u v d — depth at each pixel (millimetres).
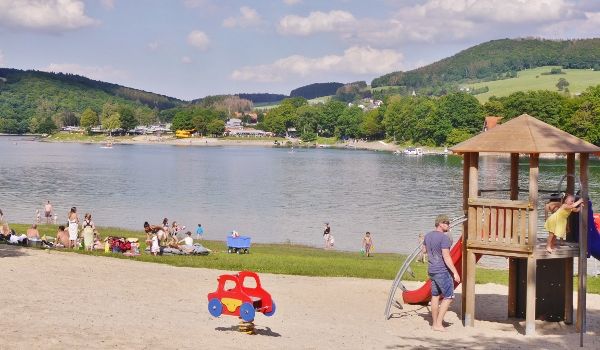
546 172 100375
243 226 51938
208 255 30500
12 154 171625
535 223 15242
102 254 26719
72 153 184000
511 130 15883
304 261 28453
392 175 106125
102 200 68875
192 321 14492
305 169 122312
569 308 16734
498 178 93625
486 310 18359
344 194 76250
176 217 56875
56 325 12727
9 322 12688
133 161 146500
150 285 19328
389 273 25281
